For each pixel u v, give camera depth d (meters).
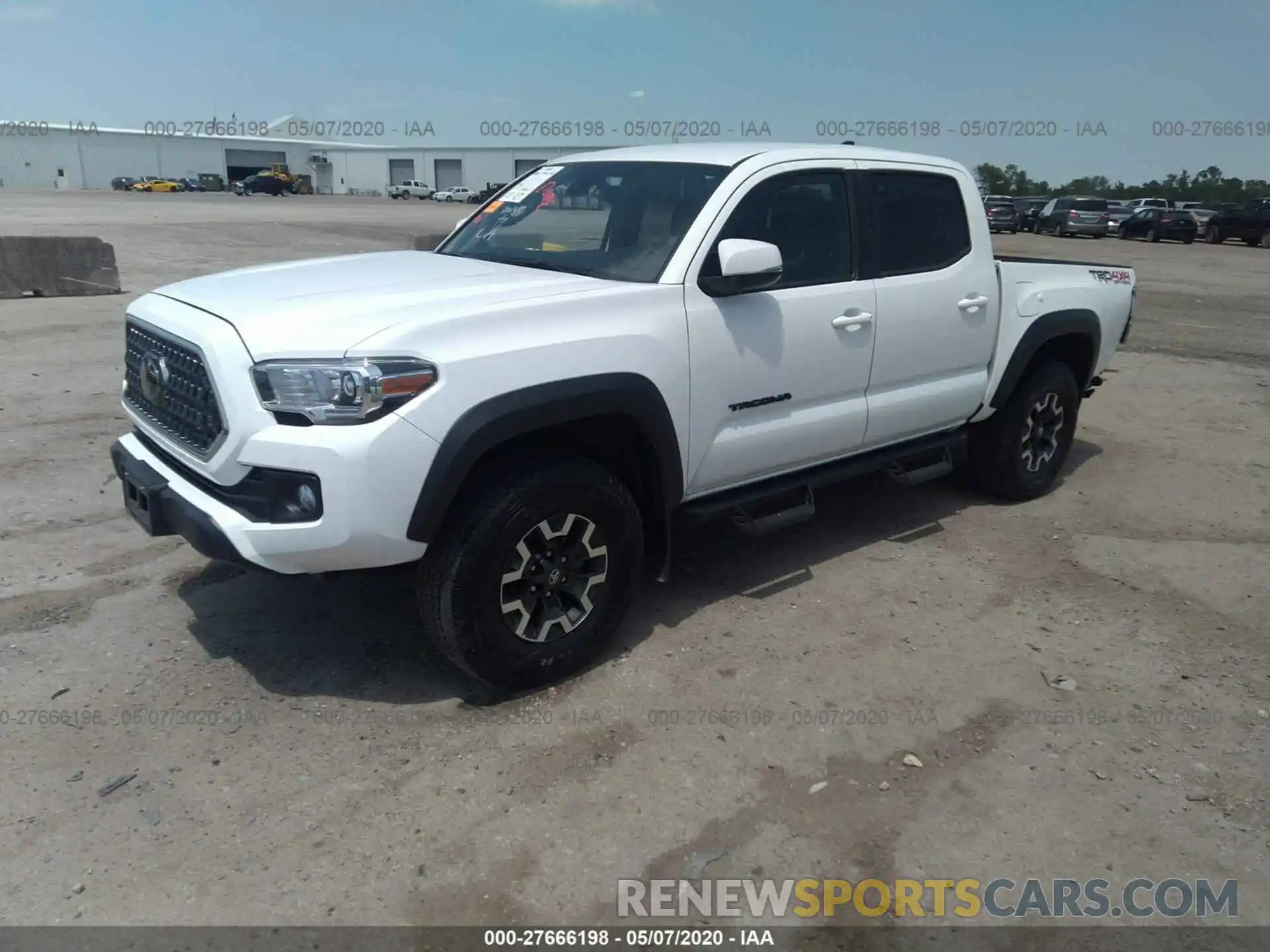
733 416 4.11
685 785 3.19
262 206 46.16
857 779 3.25
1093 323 5.83
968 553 5.18
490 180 72.38
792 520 4.46
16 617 4.15
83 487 5.71
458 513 3.38
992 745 3.46
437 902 2.69
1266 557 5.20
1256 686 3.90
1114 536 5.47
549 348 3.43
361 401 3.08
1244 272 22.11
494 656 3.51
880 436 4.86
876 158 4.74
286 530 3.15
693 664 3.95
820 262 4.43
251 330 3.24
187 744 3.33
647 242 4.09
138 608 4.27
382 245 22.77
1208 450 7.26
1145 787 3.25
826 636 4.21
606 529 3.71
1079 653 4.13
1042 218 37.34
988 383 5.36
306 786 3.13
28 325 10.70
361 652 3.96
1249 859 2.94
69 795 3.06
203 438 3.38
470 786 3.15
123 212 35.97
